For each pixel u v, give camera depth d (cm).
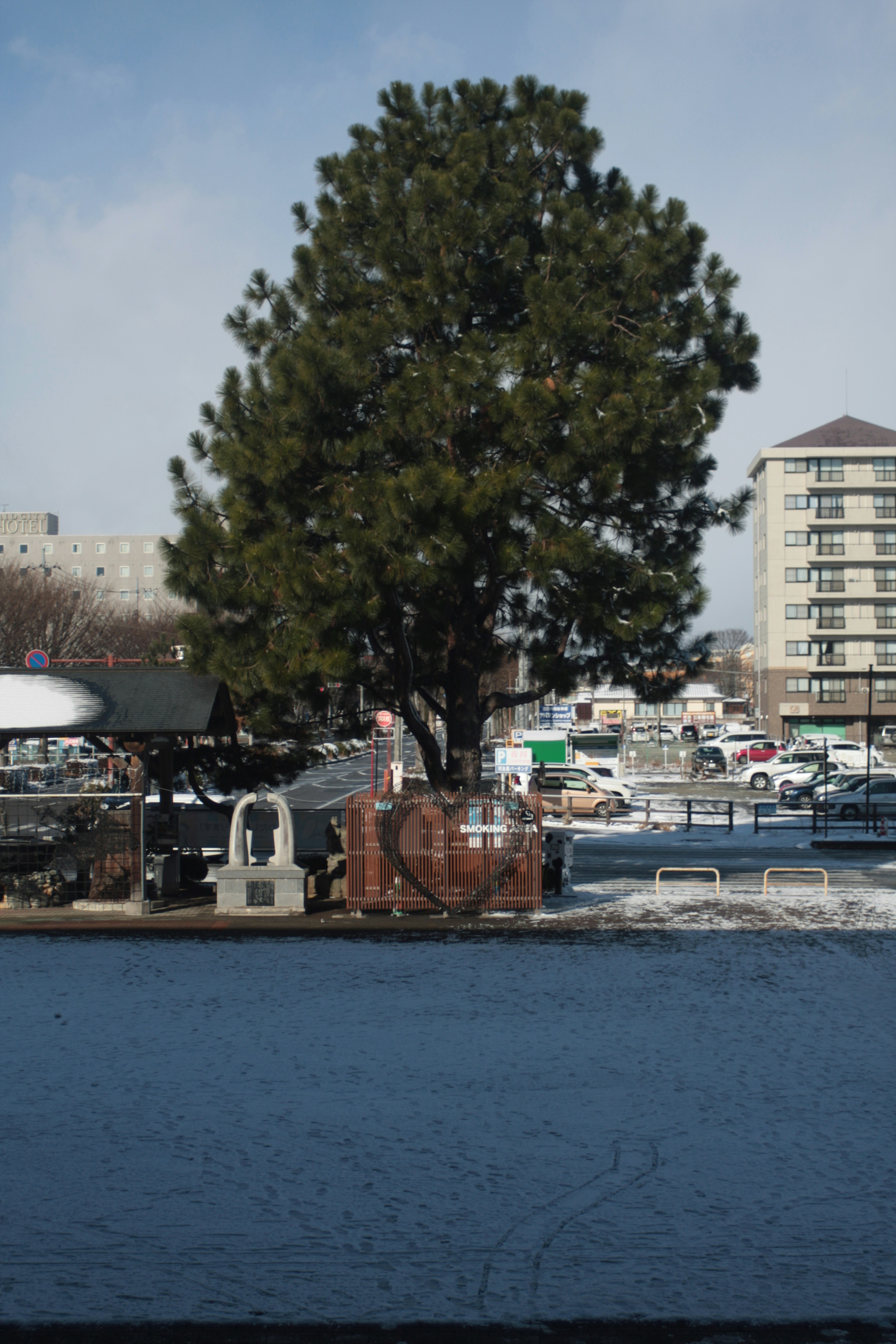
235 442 1627
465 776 1838
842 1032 948
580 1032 945
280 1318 468
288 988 1121
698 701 11962
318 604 1484
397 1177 624
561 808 3609
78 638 6531
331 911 1631
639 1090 784
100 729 1648
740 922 1538
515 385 1549
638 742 8256
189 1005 1045
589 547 1526
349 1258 525
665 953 1316
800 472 7894
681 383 1627
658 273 1611
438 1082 801
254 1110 739
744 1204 589
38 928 1494
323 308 1725
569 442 1506
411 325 1598
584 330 1537
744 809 3862
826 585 7862
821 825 3253
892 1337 460
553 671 1780
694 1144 677
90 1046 898
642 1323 468
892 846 2703
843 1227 562
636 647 1802
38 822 2111
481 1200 593
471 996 1087
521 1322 467
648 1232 555
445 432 1526
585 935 1438
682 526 1842
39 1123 712
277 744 2052
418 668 1930
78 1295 487
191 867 1906
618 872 2203
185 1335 456
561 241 1664
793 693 7894
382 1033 941
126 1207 582
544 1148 670
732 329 1705
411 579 1474
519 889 1600
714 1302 485
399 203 1661
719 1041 916
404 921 1545
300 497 1538
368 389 1614
